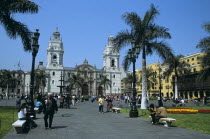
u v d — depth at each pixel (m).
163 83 93.62
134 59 18.14
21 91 107.06
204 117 17.11
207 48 32.94
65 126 11.80
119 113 21.05
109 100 23.55
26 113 10.60
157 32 24.38
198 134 9.77
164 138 8.80
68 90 97.94
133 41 18.22
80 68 103.56
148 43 25.33
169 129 11.15
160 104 28.77
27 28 22.55
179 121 14.49
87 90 102.69
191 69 72.75
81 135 9.20
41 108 18.94
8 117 14.60
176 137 9.03
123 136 9.09
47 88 96.00
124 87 140.50
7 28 21.84
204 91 65.19
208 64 34.50
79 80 83.50
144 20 25.19
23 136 8.83
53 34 101.00
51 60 98.75
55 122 13.55
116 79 106.56
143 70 25.44
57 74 98.44
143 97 25.16
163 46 24.88
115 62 107.56
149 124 13.02
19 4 20.22
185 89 73.88
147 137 8.95
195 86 67.88
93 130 10.54
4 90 109.12
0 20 21.56
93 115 18.75
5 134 9.18
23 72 107.12
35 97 58.38
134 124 12.95
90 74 104.62
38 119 14.78
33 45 14.48
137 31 25.16
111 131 10.30
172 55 25.06
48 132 9.82
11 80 89.06
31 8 20.55
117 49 25.27
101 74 106.25
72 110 24.42
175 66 48.00
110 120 14.98
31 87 14.20
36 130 10.34
